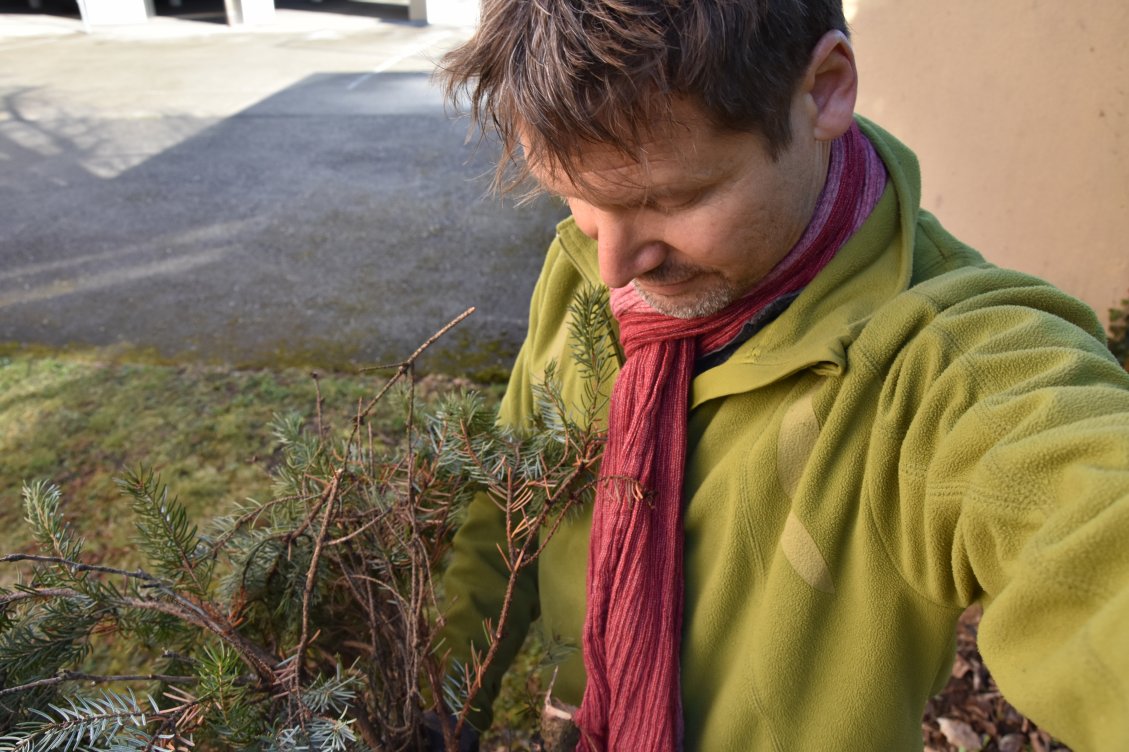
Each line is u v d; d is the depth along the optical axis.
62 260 4.44
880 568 0.68
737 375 0.75
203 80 8.52
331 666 0.87
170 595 0.74
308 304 3.92
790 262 0.72
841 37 0.64
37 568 0.78
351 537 0.77
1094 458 0.49
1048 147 2.32
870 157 0.78
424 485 0.84
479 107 0.65
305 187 5.47
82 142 6.49
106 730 0.66
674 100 0.57
